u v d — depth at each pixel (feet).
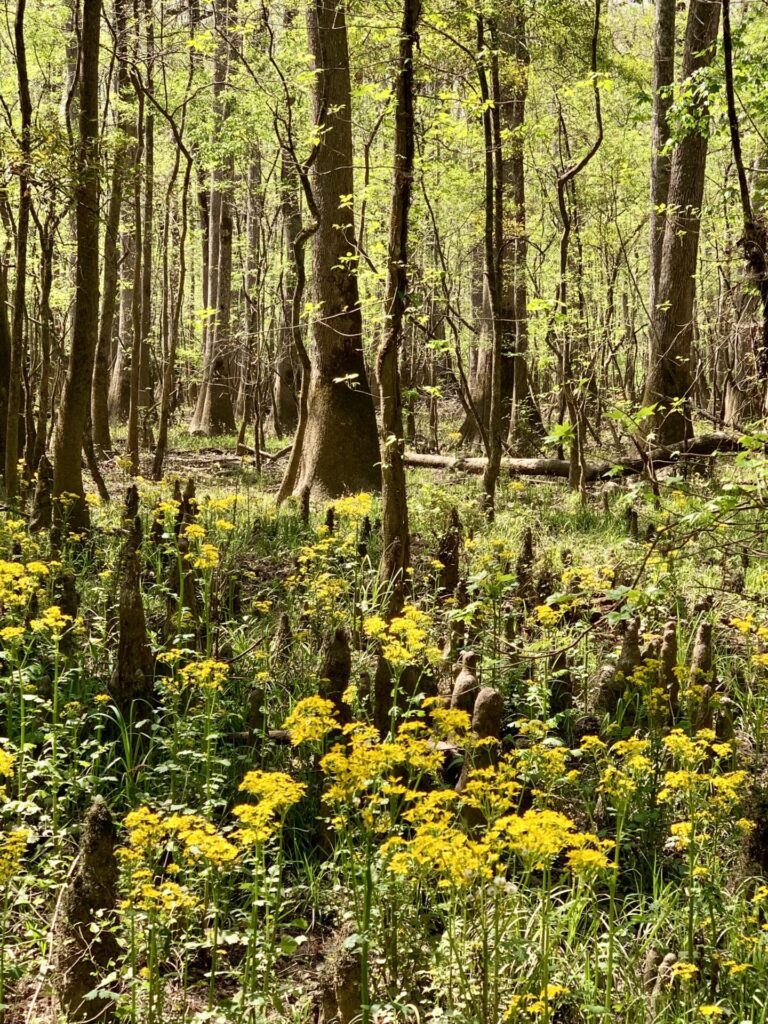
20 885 12.98
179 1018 10.85
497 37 40.01
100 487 39.22
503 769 11.87
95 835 11.49
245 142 54.95
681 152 49.26
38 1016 11.16
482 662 19.93
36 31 52.75
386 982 11.16
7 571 16.85
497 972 10.27
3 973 11.05
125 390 85.35
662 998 11.09
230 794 15.53
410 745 11.78
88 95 30.89
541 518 37.93
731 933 12.22
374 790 13.41
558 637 19.90
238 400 92.38
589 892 12.62
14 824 13.91
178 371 102.68
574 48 51.75
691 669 18.35
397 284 24.18
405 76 23.91
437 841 9.75
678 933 12.73
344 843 13.12
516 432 59.88
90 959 11.06
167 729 16.63
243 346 70.49
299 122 52.85
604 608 24.11
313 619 22.61
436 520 35.22
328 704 11.88
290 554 30.55
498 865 10.36
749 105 33.40
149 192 53.57
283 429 78.54
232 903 13.56
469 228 76.84
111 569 24.67
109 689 17.63
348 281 43.70
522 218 62.49
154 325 104.42
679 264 49.37
